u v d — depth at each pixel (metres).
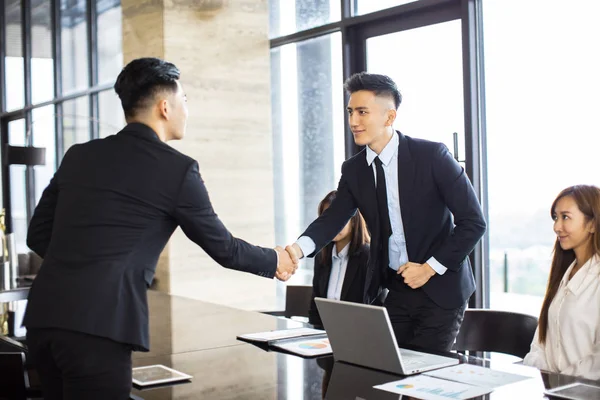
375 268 2.61
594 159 3.53
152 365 2.19
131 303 1.72
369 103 2.50
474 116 4.02
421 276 2.43
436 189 2.53
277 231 5.74
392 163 2.57
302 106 5.40
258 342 2.50
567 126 3.64
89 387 1.69
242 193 5.52
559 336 2.43
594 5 3.51
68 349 1.67
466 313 2.80
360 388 1.82
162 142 1.85
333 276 3.50
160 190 1.78
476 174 4.03
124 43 5.65
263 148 5.62
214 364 2.19
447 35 4.23
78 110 7.75
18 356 2.16
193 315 3.15
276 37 5.54
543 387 1.78
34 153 6.41
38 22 8.58
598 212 2.39
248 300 5.59
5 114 9.47
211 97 5.40
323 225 2.76
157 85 1.86
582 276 2.41
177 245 5.33
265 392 1.84
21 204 9.30
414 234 2.54
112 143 1.83
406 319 2.59
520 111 3.86
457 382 1.84
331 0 5.02
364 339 2.03
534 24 3.78
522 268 3.88
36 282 1.75
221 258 1.97
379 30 4.68
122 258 1.73
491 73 4.00
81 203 1.76
